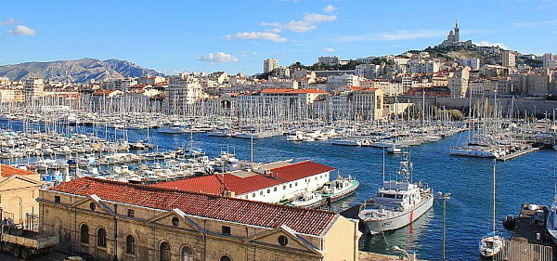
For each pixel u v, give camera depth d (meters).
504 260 83.69
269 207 64.31
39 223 78.75
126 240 70.69
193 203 68.38
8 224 81.19
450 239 102.94
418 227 111.06
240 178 122.88
